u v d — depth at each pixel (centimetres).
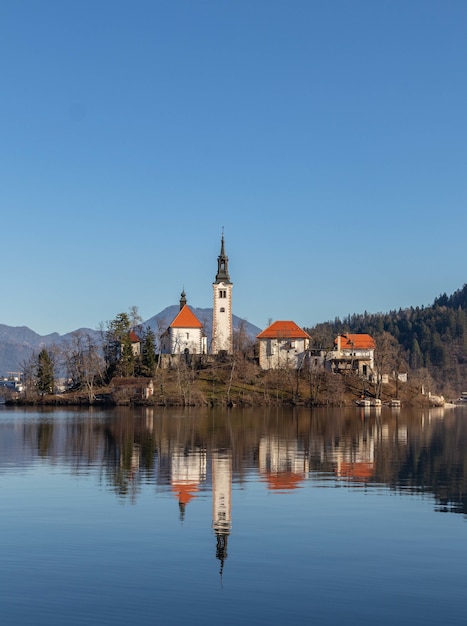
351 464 7281
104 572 3597
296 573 3597
